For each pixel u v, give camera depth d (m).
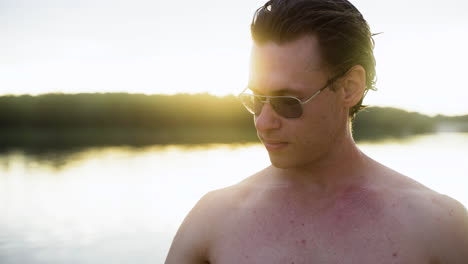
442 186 17.61
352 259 1.30
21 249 13.46
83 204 20.50
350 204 1.38
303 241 1.35
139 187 23.97
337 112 1.36
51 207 19.98
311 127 1.29
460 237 1.31
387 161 25.61
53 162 35.19
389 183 1.43
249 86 1.31
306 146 1.30
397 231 1.32
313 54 1.28
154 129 54.88
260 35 1.30
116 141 50.16
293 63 1.27
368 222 1.34
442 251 1.29
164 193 22.03
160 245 13.55
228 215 1.46
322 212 1.38
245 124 53.28
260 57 1.30
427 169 22.25
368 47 1.42
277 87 1.26
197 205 1.56
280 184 1.47
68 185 25.47
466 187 17.19
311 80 1.28
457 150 31.30
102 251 12.95
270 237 1.38
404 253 1.29
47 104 54.84
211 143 46.03
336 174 1.42
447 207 1.35
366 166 1.47
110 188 24.08
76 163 34.22
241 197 1.50
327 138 1.34
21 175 29.20
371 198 1.38
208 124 53.56
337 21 1.32
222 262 1.40
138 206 19.47
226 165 30.36
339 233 1.34
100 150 43.03
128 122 52.97
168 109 54.56
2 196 22.55
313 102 1.28
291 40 1.27
